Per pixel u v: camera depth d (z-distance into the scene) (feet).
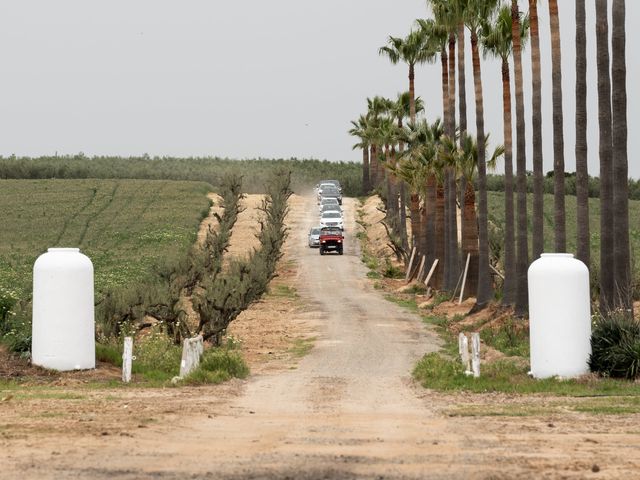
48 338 241.35
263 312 492.13
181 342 327.06
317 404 187.42
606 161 290.76
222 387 223.10
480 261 455.22
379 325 428.56
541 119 373.61
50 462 107.86
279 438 131.03
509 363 258.16
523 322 374.02
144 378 240.32
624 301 282.36
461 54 492.13
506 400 192.65
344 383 238.27
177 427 141.79
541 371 228.43
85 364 243.81
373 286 634.02
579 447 121.80
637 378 220.43
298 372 273.13
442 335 386.52
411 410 175.52
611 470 103.86
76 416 153.89
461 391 214.48
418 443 125.80
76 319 242.37
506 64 431.43
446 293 542.57
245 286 342.85
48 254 245.45
